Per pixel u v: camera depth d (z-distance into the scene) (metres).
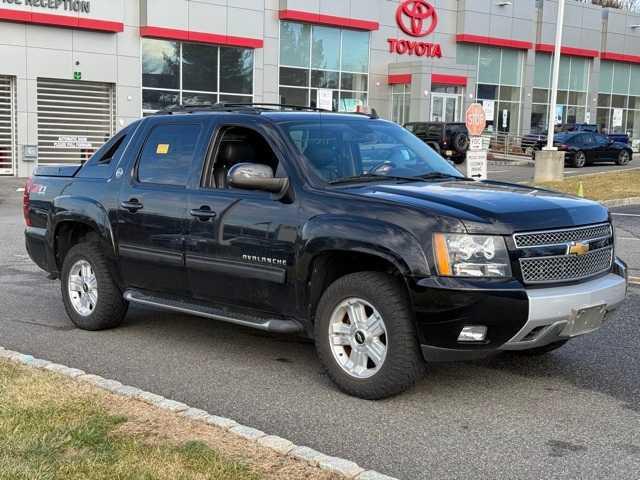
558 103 46.84
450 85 38.31
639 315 7.69
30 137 27.12
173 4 29.67
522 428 4.71
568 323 4.91
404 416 4.90
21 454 3.89
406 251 4.79
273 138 5.73
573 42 46.34
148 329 7.19
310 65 35.12
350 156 5.86
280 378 5.71
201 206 5.95
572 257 5.02
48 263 7.46
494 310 4.67
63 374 5.38
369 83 37.47
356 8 35.72
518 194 5.37
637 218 16.45
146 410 4.62
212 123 6.21
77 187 7.10
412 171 6.00
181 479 3.66
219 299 5.98
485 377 5.72
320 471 3.81
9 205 19.39
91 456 3.89
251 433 4.29
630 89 51.19
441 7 39.72
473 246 4.72
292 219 5.38
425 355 4.87
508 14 42.00
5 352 5.98
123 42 28.91
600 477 4.01
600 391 5.43
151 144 6.64
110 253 6.72
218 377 5.74
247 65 32.75
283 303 5.54
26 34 26.61
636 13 49.62
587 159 33.06
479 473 4.05
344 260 5.34
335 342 5.28
